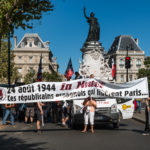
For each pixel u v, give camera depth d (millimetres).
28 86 13578
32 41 103375
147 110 12703
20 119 21938
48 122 20000
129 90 13742
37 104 13375
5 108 17625
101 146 9578
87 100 13586
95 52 42250
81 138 11531
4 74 50531
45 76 88938
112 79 42938
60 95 13688
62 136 12219
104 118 14539
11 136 12367
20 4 11734
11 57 51156
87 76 41500
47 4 12227
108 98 15008
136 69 112688
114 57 114312
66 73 31797
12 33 12711
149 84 77438
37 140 11070
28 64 102125
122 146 9562
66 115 16672
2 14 11766
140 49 114250
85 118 13812
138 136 12062
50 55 110375
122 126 16625
